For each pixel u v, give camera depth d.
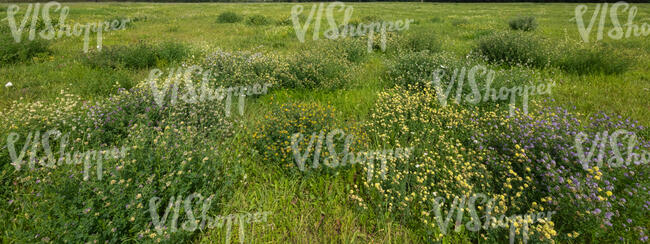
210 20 19.22
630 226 2.43
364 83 6.38
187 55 8.12
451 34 13.48
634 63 7.04
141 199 2.49
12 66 6.96
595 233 2.38
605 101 5.16
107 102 4.30
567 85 6.01
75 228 2.33
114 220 2.39
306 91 5.89
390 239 2.64
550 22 17.42
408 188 3.08
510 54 7.91
